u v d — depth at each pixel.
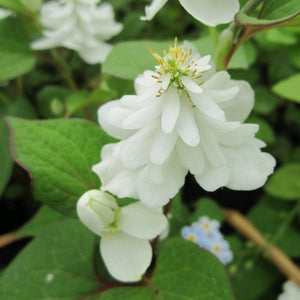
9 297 0.11
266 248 0.16
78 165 0.10
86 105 0.16
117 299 0.10
